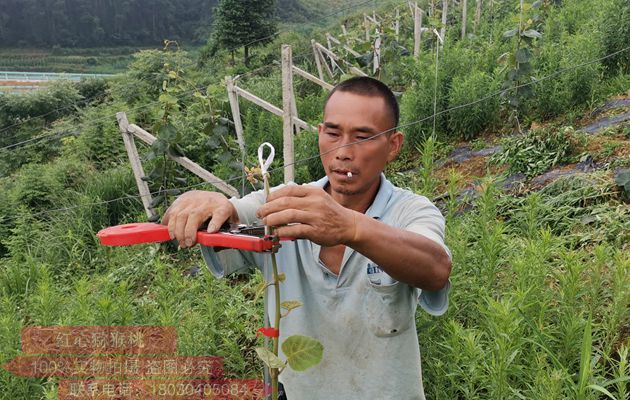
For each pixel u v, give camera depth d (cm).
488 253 319
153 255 553
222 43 1898
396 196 179
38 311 426
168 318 331
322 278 171
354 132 167
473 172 587
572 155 529
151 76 1508
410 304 170
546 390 221
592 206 433
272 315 177
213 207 142
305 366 127
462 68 778
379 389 172
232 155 676
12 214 743
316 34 2052
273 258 128
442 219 168
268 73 1645
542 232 323
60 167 845
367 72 947
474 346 242
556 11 973
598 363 269
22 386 320
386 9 2319
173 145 618
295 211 124
